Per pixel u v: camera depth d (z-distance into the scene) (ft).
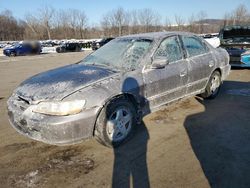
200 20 180.14
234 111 14.92
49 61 56.39
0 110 16.97
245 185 8.27
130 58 12.42
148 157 10.16
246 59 26.78
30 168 9.68
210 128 12.66
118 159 10.10
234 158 9.85
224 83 22.26
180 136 11.89
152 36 13.26
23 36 239.71
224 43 30.53
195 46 15.14
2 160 10.30
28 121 9.59
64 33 226.99
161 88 12.56
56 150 11.02
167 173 9.07
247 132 12.08
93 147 11.16
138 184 8.53
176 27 180.75
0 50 114.93
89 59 13.97
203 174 8.93
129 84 11.07
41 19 208.85
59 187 8.53
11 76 33.30
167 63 11.87
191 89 14.73
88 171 9.37
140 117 11.95
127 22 195.93
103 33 213.25
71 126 9.38
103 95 10.06
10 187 8.59
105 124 10.31
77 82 10.25
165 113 14.94
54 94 9.59
